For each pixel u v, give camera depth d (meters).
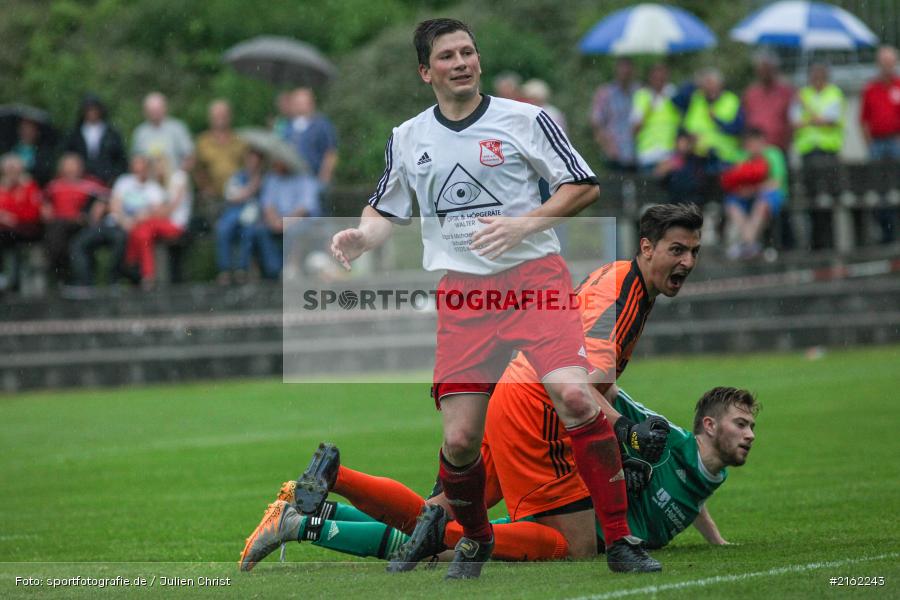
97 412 50.00
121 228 62.25
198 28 94.62
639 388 48.56
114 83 92.38
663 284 20.08
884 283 61.75
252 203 62.03
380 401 50.28
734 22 91.50
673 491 21.12
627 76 65.62
